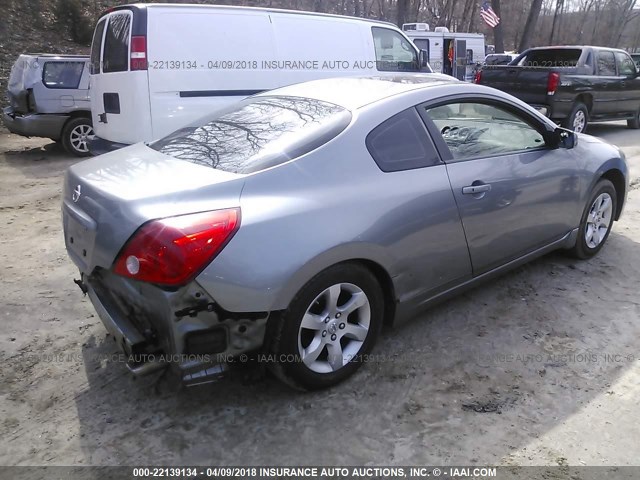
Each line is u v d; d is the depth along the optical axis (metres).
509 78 10.59
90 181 2.75
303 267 2.49
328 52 7.74
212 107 6.62
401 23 24.75
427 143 3.17
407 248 2.95
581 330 3.44
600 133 11.94
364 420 2.63
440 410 2.70
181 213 2.36
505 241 3.57
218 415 2.68
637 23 62.25
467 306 3.75
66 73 9.34
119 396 2.83
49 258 4.73
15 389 2.89
